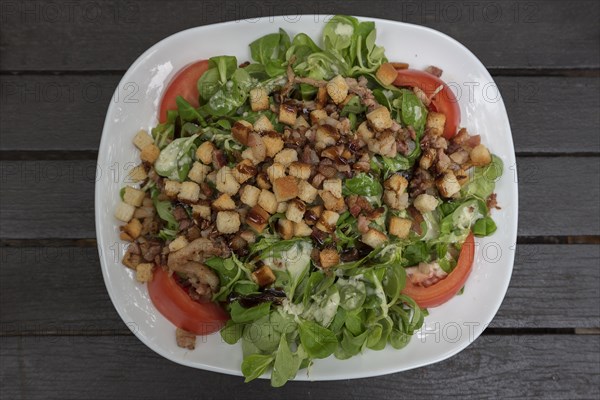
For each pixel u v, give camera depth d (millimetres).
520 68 487
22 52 477
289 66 409
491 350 482
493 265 431
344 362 416
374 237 396
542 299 481
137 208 414
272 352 402
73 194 473
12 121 474
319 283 401
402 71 427
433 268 417
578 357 483
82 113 476
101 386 473
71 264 472
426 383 479
